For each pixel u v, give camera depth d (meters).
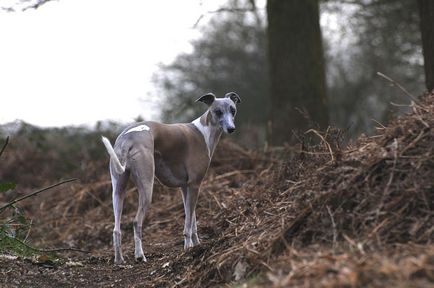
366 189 6.75
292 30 15.58
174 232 11.49
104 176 15.30
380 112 31.03
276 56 15.72
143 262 9.04
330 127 9.20
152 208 12.94
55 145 18.58
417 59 26.38
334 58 33.09
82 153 17.97
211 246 8.05
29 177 16.81
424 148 6.80
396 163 6.79
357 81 32.41
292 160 9.94
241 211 9.62
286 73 15.55
